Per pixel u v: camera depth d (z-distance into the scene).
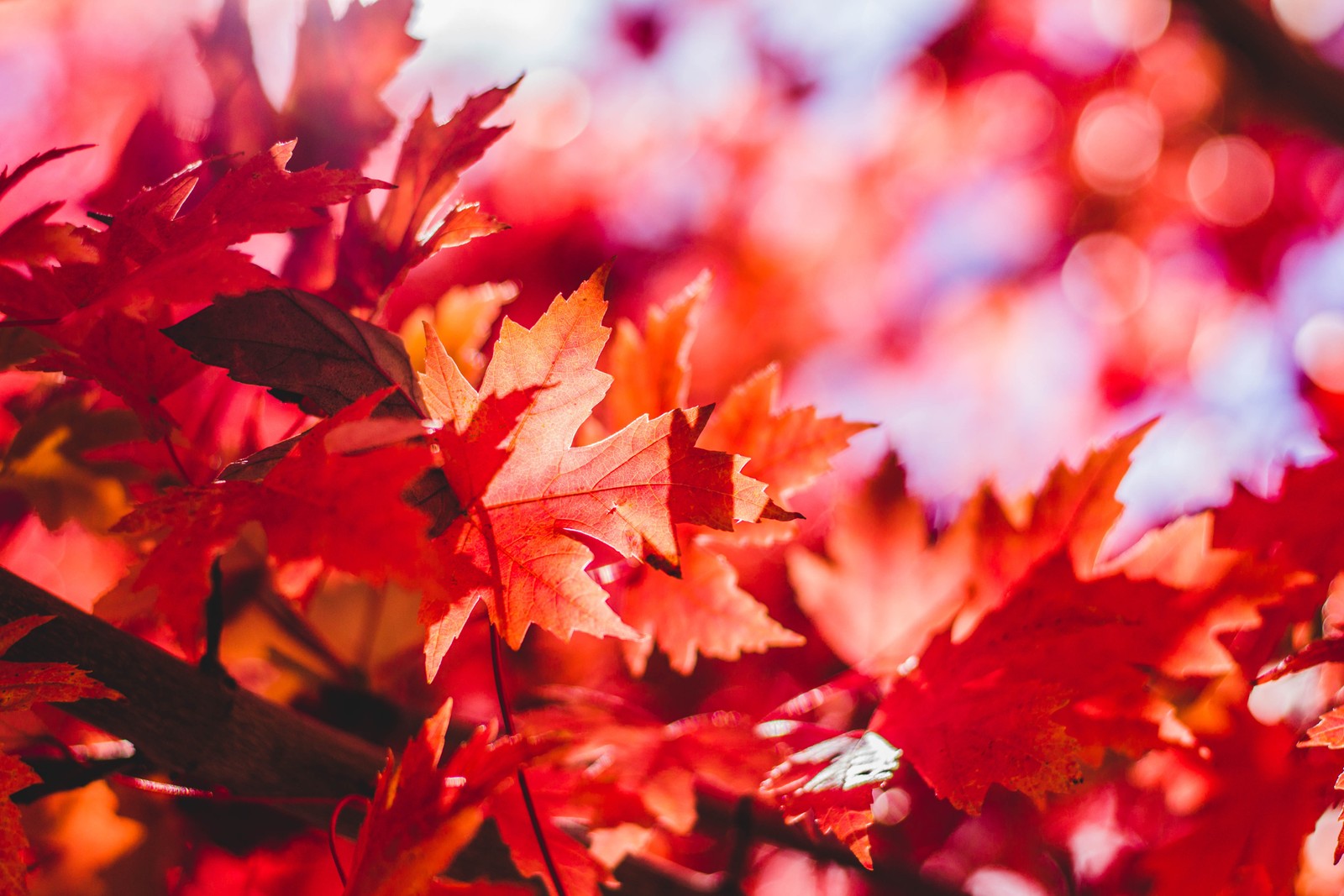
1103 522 0.72
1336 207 1.69
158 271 0.65
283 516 0.64
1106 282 1.92
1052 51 2.01
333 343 0.66
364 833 0.65
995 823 0.85
